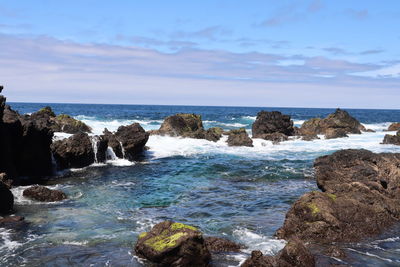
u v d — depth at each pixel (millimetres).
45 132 20750
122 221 12664
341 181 16797
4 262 9195
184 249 8969
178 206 14773
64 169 22688
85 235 11188
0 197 13164
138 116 81875
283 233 11352
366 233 11594
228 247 10281
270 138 39812
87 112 96250
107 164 24875
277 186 18547
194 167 23922
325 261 9562
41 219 12656
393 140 36688
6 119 18641
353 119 50188
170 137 37438
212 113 114688
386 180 16625
